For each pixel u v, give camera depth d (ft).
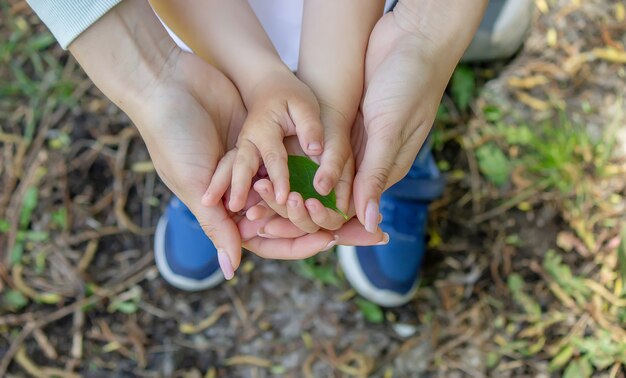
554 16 2.96
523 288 2.61
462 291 2.63
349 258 2.56
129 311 2.58
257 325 2.58
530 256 2.65
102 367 2.52
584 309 2.56
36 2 1.66
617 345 2.50
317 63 1.83
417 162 2.39
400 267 2.52
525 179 2.74
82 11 1.64
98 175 2.73
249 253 2.66
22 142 2.75
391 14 1.83
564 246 2.64
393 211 2.50
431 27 1.77
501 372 2.52
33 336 2.53
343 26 1.83
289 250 1.74
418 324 2.59
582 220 2.66
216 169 1.70
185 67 1.76
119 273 2.62
